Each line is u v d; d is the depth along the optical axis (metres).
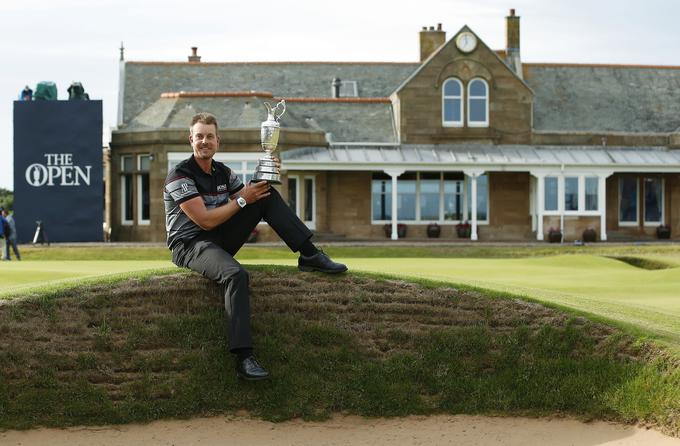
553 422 8.91
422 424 8.93
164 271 9.96
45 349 9.24
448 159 35.56
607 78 40.97
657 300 15.20
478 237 36.94
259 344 9.45
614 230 37.91
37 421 8.84
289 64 42.34
